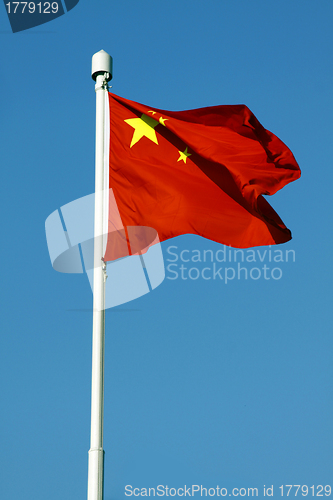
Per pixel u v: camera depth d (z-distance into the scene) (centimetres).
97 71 1392
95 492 1046
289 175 1466
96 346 1134
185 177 1388
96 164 1328
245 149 1440
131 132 1380
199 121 1477
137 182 1345
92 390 1109
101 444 1081
